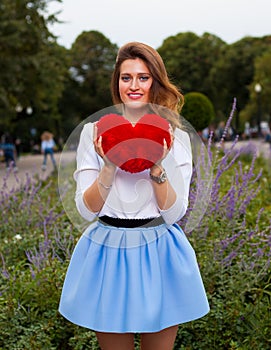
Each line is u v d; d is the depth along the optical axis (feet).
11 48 70.23
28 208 17.35
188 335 10.25
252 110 143.64
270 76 138.82
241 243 12.13
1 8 67.21
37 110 127.75
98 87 162.81
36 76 73.36
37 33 70.33
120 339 7.13
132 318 6.82
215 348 10.06
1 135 98.89
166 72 7.66
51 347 9.98
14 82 69.21
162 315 6.97
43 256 12.27
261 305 10.52
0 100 68.18
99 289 7.04
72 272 7.36
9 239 15.84
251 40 167.53
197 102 33.94
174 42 167.53
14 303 10.80
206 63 161.27
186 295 7.06
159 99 7.57
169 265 7.15
